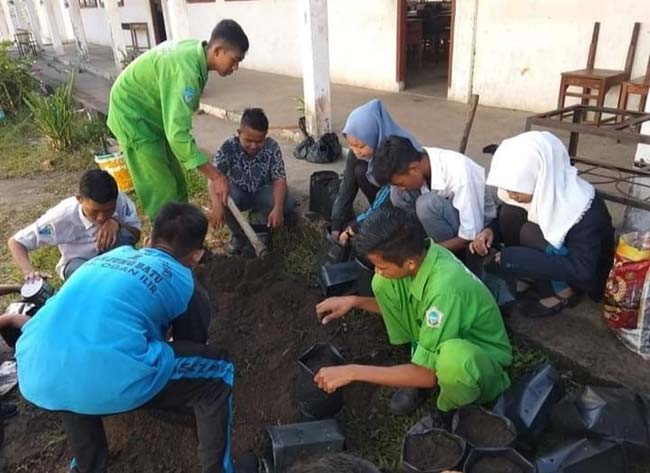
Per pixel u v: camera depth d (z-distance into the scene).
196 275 3.37
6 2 21.05
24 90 8.67
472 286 2.13
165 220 2.11
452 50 6.91
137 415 2.46
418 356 2.15
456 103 6.97
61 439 2.41
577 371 2.45
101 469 2.13
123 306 1.85
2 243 4.32
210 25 11.87
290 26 9.75
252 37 10.79
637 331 2.41
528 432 2.08
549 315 2.75
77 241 3.06
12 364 2.80
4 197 5.34
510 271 2.65
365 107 3.06
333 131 5.99
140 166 3.55
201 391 2.00
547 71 6.01
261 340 2.85
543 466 1.86
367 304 2.53
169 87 3.11
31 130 7.77
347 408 2.44
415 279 2.16
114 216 3.16
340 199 3.37
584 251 2.52
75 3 14.04
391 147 2.72
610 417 1.94
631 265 2.36
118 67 11.29
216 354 2.04
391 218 2.04
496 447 1.89
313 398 2.26
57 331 1.82
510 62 6.32
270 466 2.13
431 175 2.82
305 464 1.18
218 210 3.37
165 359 1.87
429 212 2.81
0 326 2.65
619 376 2.34
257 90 8.84
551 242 2.54
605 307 2.53
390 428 2.33
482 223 2.85
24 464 2.31
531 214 2.61
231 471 2.05
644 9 5.09
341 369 2.10
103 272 1.93
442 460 1.90
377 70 8.11
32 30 18.30
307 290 3.21
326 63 5.42
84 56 14.53
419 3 10.08
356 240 2.11
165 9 10.59
